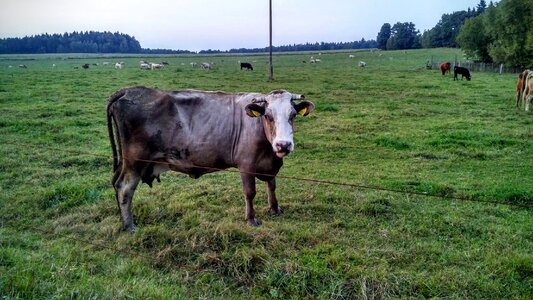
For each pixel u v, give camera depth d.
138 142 5.32
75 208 6.08
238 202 6.49
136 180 5.45
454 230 5.50
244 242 4.92
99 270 4.21
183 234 5.03
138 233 5.10
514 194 6.69
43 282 3.48
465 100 17.89
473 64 44.84
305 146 10.24
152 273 4.24
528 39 37.59
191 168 5.69
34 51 176.88
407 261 4.66
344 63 60.09
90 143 10.27
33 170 7.90
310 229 5.44
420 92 20.92
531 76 14.58
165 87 23.33
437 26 119.88
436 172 8.22
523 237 5.31
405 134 11.46
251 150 5.42
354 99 18.56
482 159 9.10
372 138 10.94
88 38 198.50
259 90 22.64
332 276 4.26
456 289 4.09
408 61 61.06
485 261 4.62
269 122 5.05
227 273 4.36
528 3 38.38
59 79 30.59
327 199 6.60
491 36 46.91
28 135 10.91
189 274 4.30
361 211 6.12
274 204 6.00
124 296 3.44
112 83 26.41
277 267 4.35
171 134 5.38
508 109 15.46
